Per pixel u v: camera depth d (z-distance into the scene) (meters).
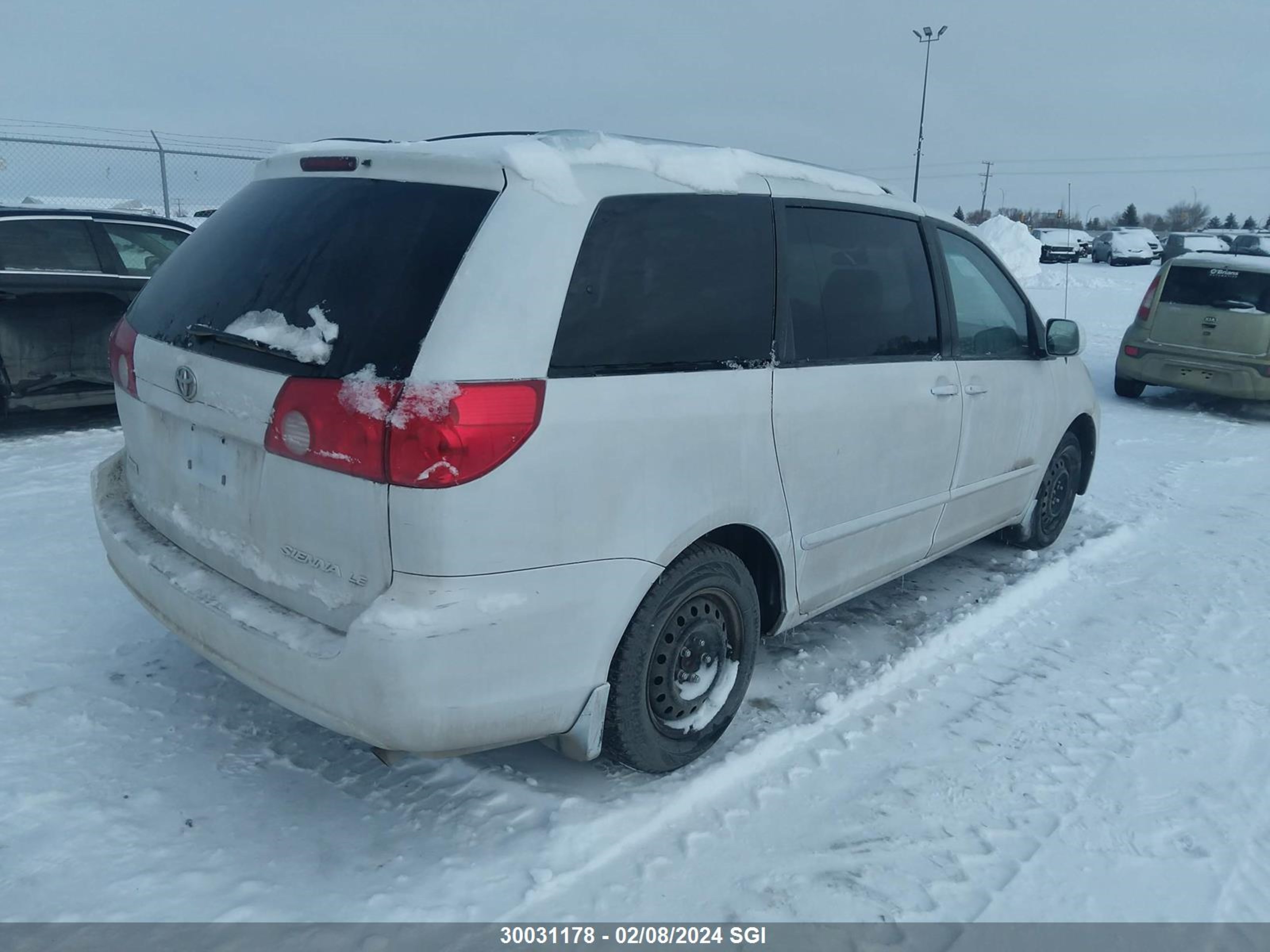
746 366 2.92
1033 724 3.44
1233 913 2.53
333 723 2.34
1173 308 9.90
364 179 2.62
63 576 4.21
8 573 4.21
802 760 3.14
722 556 2.91
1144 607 4.58
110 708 3.18
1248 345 9.38
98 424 7.07
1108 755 3.25
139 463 3.02
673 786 2.90
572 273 2.46
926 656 3.92
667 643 2.83
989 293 4.36
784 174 3.26
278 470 2.42
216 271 2.77
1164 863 2.71
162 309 2.89
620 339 2.56
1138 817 2.92
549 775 2.94
